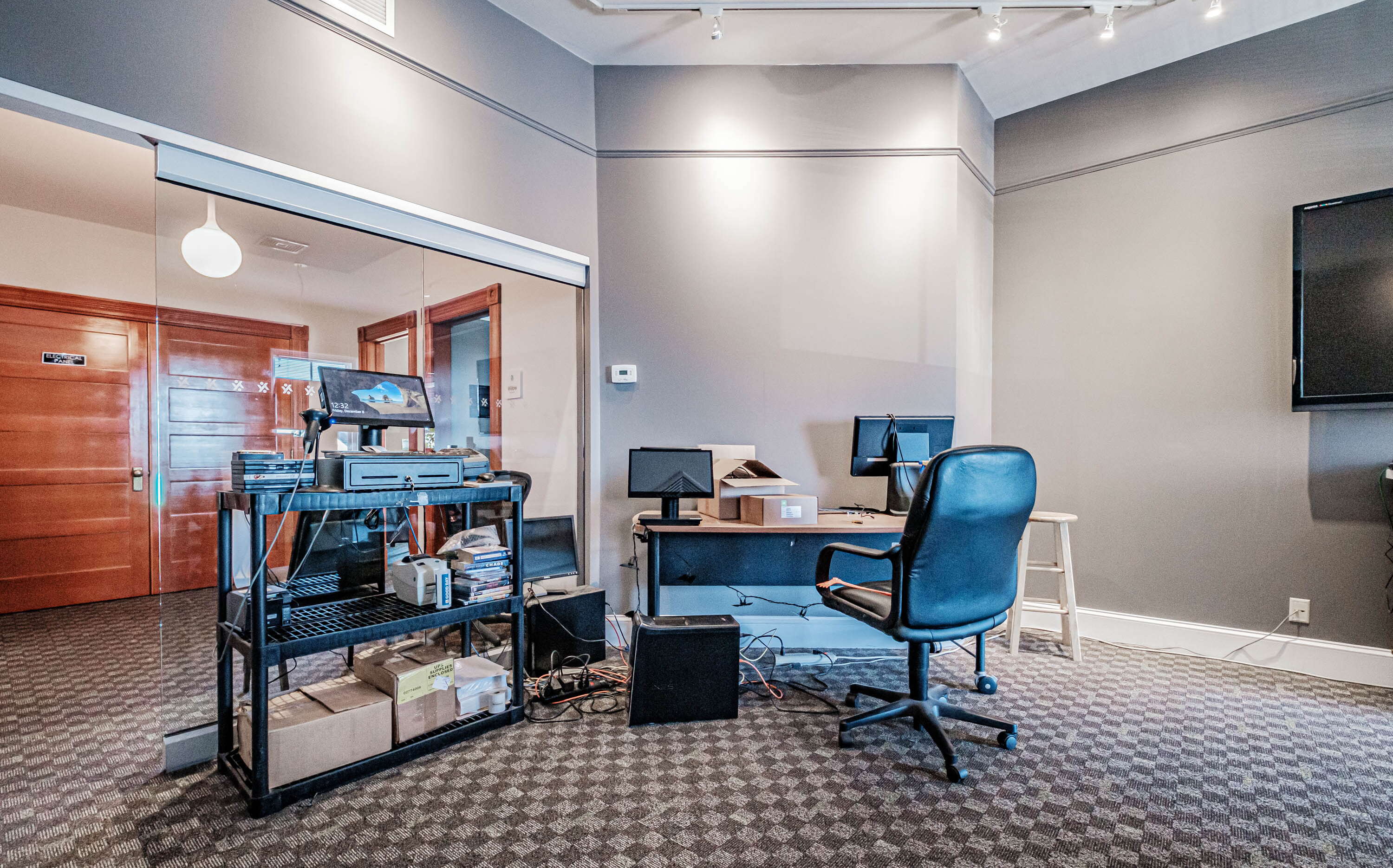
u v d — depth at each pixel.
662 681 2.25
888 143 3.25
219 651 1.91
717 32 2.80
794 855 1.51
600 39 3.05
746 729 2.21
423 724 2.06
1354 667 2.66
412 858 1.50
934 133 3.25
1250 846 1.53
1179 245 3.12
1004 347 3.62
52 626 3.46
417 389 2.23
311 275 2.58
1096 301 3.35
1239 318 2.96
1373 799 1.73
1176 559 3.11
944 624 1.90
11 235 3.69
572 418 3.28
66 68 1.66
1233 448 2.97
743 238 3.26
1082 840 1.56
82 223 3.92
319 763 1.80
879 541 2.96
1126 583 3.24
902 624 1.87
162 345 2.15
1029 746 2.07
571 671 2.78
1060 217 3.47
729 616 2.42
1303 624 2.80
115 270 4.04
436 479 2.07
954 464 1.77
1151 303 3.20
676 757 2.01
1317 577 2.77
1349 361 2.59
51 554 3.82
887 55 3.18
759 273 3.25
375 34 2.37
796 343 3.26
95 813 1.69
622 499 3.23
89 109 1.70
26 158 3.03
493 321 3.19
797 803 1.74
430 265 2.96
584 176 3.19
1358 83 2.71
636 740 2.13
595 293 3.23
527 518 3.07
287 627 1.88
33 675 2.72
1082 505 3.37
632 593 3.22
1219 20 2.85
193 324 2.23
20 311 3.73
